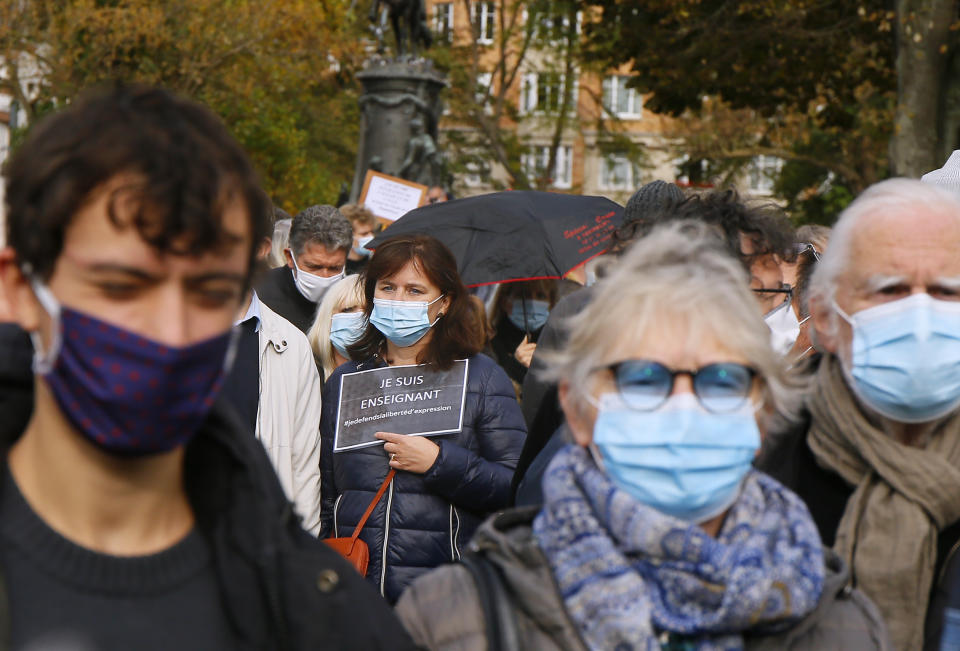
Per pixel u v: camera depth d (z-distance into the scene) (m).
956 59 15.29
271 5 26.39
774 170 31.67
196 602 1.76
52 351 1.62
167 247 1.60
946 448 2.56
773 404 2.12
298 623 1.80
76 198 1.59
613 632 1.87
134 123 1.64
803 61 18.91
